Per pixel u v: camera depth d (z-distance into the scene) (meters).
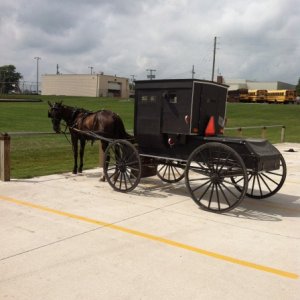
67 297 4.38
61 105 10.90
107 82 110.38
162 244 5.98
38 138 20.58
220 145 7.36
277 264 5.40
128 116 41.91
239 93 78.00
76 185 9.62
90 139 10.70
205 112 8.12
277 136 28.25
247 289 4.68
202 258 5.51
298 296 4.55
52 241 5.96
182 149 8.20
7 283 4.66
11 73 131.25
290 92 73.00
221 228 6.79
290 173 12.41
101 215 7.30
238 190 8.90
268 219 7.40
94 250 5.67
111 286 4.65
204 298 4.44
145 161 9.02
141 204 8.12
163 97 8.19
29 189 9.09
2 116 36.06
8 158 9.84
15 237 6.09
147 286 4.67
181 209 7.84
